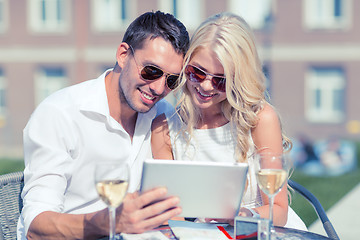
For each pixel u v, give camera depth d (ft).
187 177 6.62
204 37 8.55
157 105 10.00
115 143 8.50
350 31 64.54
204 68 8.59
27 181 7.84
